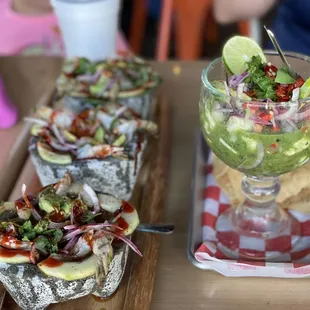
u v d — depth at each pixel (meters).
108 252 0.63
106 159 0.84
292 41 1.57
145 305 0.69
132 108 1.03
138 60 1.18
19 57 1.35
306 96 0.68
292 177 0.83
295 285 0.72
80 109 1.06
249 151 0.70
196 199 0.87
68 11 1.25
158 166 0.96
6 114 1.09
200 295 0.71
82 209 0.68
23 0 1.67
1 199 0.89
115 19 1.33
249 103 0.67
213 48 2.37
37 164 0.86
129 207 0.71
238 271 0.73
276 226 0.81
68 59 1.21
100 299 0.70
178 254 0.78
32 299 0.66
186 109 1.14
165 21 1.85
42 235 0.65
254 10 1.75
